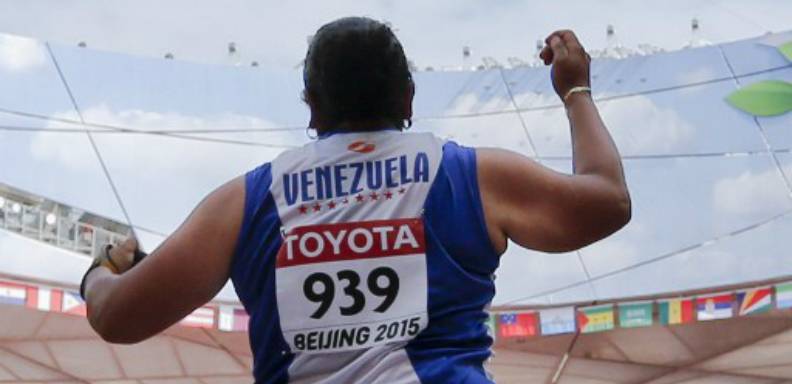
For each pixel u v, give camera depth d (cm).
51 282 2269
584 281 2598
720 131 2767
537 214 312
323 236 305
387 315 298
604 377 2784
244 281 313
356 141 321
